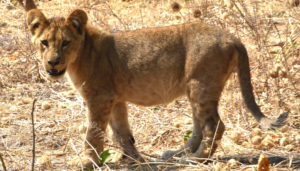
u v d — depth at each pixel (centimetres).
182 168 1287
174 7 2152
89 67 1370
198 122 1375
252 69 1923
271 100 1720
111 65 1363
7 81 2072
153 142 1545
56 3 2916
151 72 1342
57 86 2041
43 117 1733
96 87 1366
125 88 1378
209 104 1291
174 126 1623
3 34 2536
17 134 1573
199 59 1279
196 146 1386
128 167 1365
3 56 2306
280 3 2502
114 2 2934
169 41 1330
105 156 1331
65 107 1822
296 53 2006
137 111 1748
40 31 1389
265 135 1509
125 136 1446
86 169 1348
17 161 1370
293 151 1386
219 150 1433
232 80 1780
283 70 1695
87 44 1389
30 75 2131
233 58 1299
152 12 2712
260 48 1981
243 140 1501
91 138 1362
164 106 1798
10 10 3014
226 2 2156
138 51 1352
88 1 2812
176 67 1322
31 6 1517
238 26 2183
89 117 1376
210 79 1280
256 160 1323
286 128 1505
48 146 1510
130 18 2625
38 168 1333
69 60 1369
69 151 1471
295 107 1666
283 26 2311
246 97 1302
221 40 1288
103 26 2381
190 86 1301
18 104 1852
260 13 2442
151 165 1356
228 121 1631
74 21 1375
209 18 2191
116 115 1442
